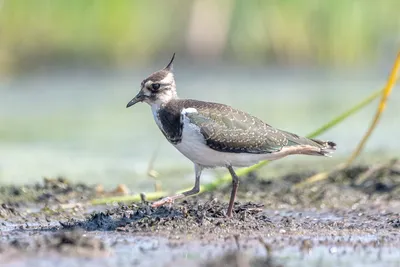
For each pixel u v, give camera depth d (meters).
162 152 19.17
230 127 10.96
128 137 20.94
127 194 14.01
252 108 23.77
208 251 9.30
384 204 13.29
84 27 28.95
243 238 10.05
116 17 29.16
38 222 11.55
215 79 29.59
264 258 9.02
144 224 10.55
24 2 28.09
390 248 9.69
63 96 26.58
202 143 10.89
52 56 28.72
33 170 16.67
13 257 8.80
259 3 29.94
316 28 30.48
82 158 18.23
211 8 29.80
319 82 29.45
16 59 28.22
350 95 26.38
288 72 30.34
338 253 9.38
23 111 24.20
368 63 31.03
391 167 15.48
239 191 14.21
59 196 13.77
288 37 30.27
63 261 8.71
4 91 27.33
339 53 30.67
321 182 15.09
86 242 9.23
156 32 29.72
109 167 17.09
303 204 13.34
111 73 29.22
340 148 19.23
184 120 10.94
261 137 11.10
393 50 31.06
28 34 28.30
